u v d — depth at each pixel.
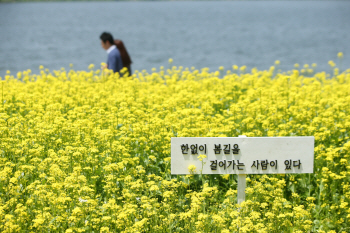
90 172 6.20
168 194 5.39
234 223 4.95
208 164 5.43
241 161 5.42
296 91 10.16
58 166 5.83
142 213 5.44
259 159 5.41
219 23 75.69
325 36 49.03
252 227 4.91
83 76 12.61
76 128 7.15
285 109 8.62
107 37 12.09
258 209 5.53
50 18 93.69
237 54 33.84
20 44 41.44
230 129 7.30
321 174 6.43
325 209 5.93
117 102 9.21
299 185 6.51
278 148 5.40
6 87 10.13
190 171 5.45
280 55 32.75
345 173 6.36
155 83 12.26
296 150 5.40
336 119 8.45
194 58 32.06
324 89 10.84
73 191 5.41
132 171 6.10
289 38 47.09
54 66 27.77
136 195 5.53
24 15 104.31
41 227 4.87
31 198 5.37
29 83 10.52
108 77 11.44
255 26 67.25
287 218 5.34
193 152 5.41
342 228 5.59
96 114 7.91
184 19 89.75
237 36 50.41
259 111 8.55
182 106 9.05
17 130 7.07
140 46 40.97
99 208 5.48
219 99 9.83
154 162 6.73
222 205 5.69
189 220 5.32
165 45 41.53
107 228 4.81
